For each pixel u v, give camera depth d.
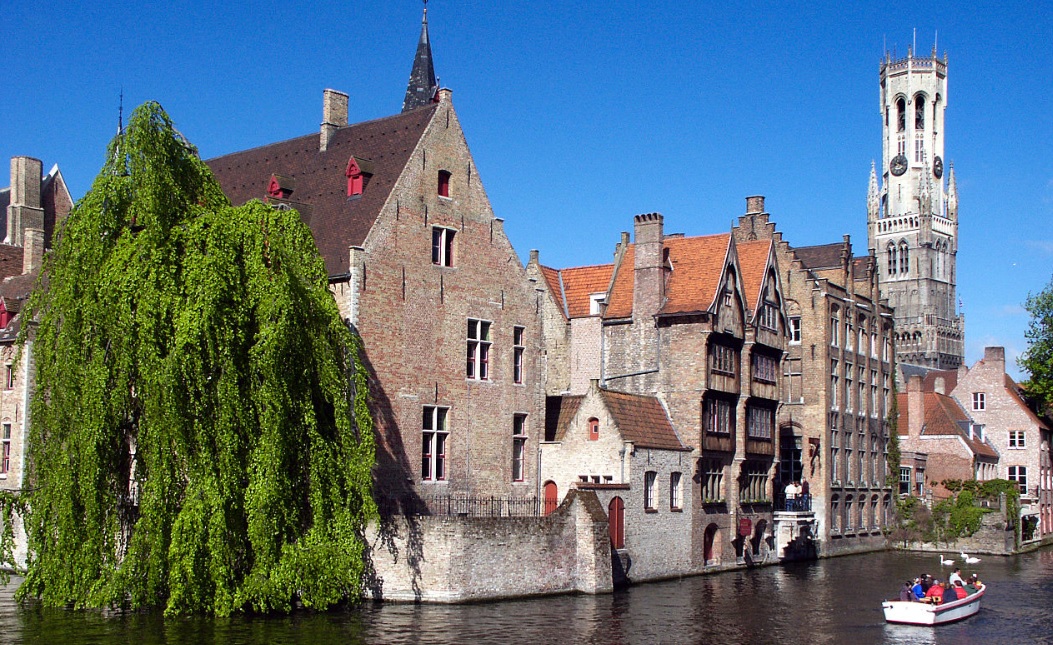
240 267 32.94
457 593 36.78
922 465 76.94
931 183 185.62
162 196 33.06
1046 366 76.50
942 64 186.50
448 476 43.34
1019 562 62.09
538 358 47.94
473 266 45.19
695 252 52.28
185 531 30.78
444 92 44.84
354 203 43.03
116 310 31.75
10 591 38.06
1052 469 87.69
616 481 45.28
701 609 38.50
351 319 39.91
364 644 29.70
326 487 33.84
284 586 32.38
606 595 41.03
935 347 178.75
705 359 49.59
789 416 64.88
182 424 31.16
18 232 62.16
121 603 31.94
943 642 33.53
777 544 57.22
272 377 32.06
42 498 32.31
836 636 34.16
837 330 66.69
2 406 48.84
